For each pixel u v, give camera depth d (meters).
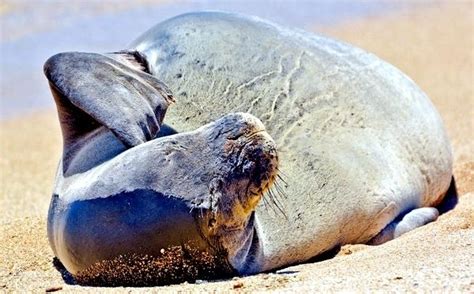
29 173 32.97
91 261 16.09
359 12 67.88
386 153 21.77
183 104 19.58
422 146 23.33
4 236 21.94
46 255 20.12
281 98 20.48
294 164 19.53
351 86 22.16
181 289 15.41
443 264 15.73
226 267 16.41
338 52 23.08
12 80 49.56
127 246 15.72
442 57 50.91
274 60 21.11
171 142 16.00
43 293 16.28
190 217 15.58
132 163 15.91
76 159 17.44
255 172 15.87
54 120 43.22
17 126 41.88
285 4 70.44
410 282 14.52
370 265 16.69
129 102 16.70
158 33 21.30
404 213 21.97
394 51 53.41
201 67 20.23
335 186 19.70
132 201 15.66
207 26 21.22
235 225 16.08
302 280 15.78
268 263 17.61
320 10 68.69
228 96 19.95
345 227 19.86
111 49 54.69
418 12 67.88
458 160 28.62
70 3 68.81
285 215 18.52
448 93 41.12
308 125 20.44
